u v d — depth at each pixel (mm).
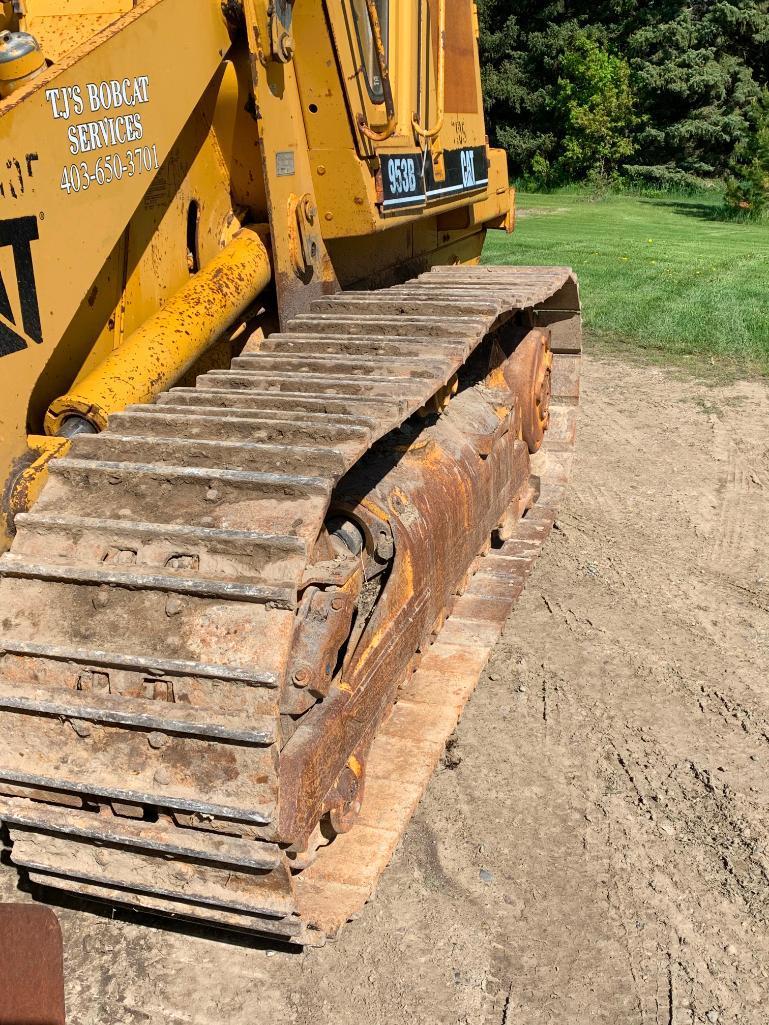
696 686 4211
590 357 10133
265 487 2350
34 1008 1706
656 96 34188
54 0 2998
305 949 2795
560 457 6133
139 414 2660
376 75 3742
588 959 2789
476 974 2732
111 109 2664
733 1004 2660
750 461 7168
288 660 2328
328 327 3447
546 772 3604
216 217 3504
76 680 2271
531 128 37844
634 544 5680
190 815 2277
